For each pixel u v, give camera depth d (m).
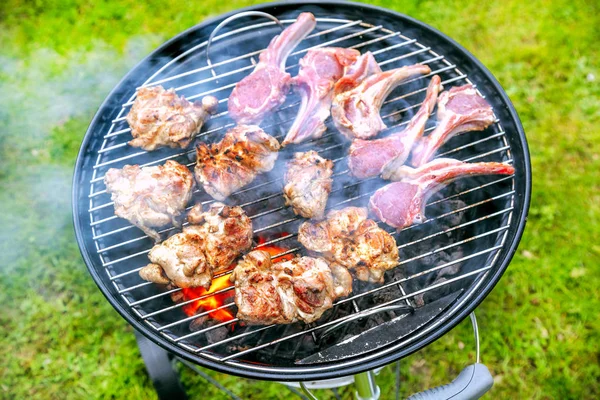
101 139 0.83
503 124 0.83
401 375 1.02
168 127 0.80
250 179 0.80
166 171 0.78
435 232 0.83
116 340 1.04
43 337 1.04
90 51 1.26
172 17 1.29
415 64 0.85
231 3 1.30
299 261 0.75
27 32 1.28
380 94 0.83
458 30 1.27
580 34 1.26
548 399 1.00
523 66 1.24
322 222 0.78
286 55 0.86
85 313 1.05
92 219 0.79
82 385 1.01
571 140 1.17
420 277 0.81
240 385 1.01
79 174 0.80
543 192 1.13
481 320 1.05
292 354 0.76
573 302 1.06
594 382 1.00
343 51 0.85
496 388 1.01
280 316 0.73
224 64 0.89
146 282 0.80
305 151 0.85
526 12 1.28
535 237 1.10
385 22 0.88
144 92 0.82
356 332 0.77
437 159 0.81
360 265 0.75
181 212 0.80
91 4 1.30
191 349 0.71
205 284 0.76
